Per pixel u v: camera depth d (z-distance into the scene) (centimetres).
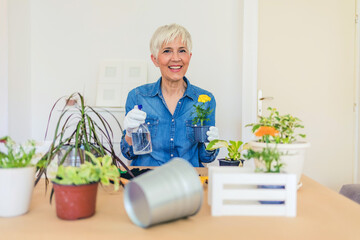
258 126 89
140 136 126
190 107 175
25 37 265
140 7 274
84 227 61
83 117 90
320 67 284
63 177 65
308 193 88
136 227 61
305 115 285
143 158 171
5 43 223
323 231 59
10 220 65
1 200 66
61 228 60
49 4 275
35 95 278
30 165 70
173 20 273
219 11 271
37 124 279
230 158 127
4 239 55
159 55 166
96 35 277
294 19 281
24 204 69
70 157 90
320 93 285
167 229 60
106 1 275
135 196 63
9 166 67
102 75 267
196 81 274
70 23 277
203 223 64
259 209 69
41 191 90
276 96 282
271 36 280
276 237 56
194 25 272
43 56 278
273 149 77
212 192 69
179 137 171
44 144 102
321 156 289
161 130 172
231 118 274
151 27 275
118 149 254
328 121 287
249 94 262
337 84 285
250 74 261
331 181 290
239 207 69
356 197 163
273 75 281
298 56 282
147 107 177
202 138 134
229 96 274
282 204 70
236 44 272
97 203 79
